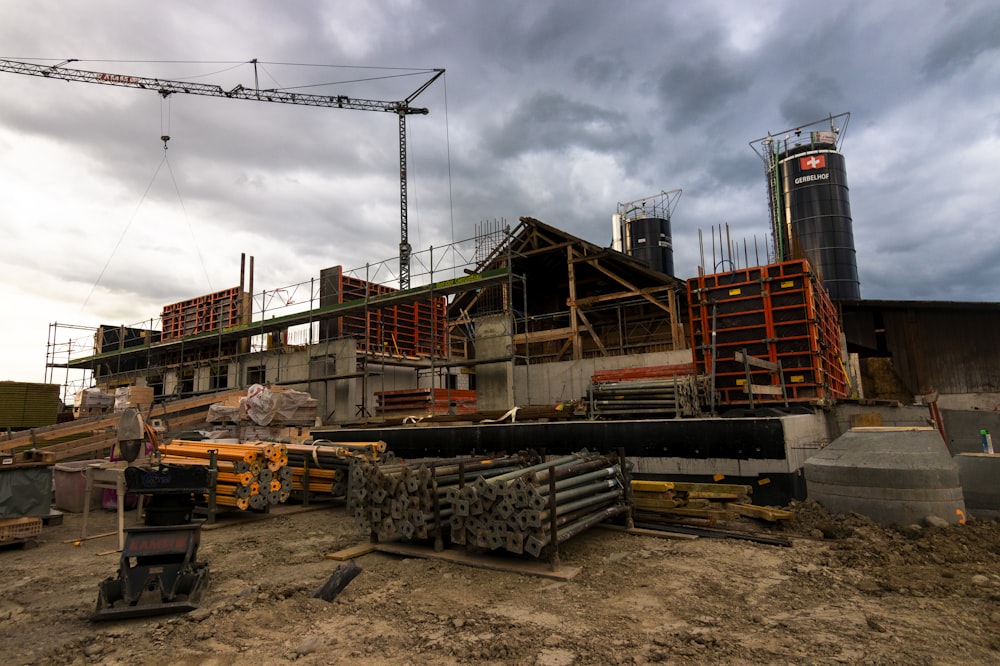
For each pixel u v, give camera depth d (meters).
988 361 24.64
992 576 6.73
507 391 21.22
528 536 7.29
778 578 6.99
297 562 8.27
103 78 57.38
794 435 11.50
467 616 5.80
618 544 8.84
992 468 9.55
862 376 26.36
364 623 5.76
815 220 54.75
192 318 42.84
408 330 33.06
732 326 14.23
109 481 9.89
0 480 9.37
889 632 5.16
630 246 59.41
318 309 26.73
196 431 19.28
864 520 9.18
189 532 6.58
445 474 8.62
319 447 13.71
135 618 6.04
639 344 25.81
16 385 19.66
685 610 5.88
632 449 12.73
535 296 30.72
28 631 5.75
